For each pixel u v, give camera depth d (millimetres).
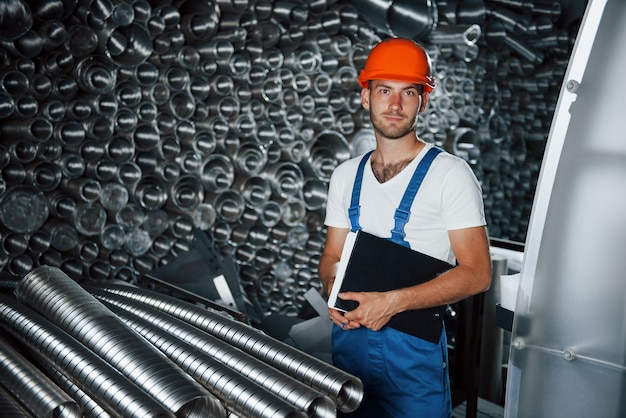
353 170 1726
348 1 3332
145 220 2777
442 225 1571
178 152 2844
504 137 4637
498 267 2928
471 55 3902
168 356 1415
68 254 2639
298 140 3219
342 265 1583
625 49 1119
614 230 1161
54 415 1227
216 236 3021
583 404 1229
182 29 2844
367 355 1608
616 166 1146
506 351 3092
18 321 1509
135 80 2670
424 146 1615
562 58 4691
